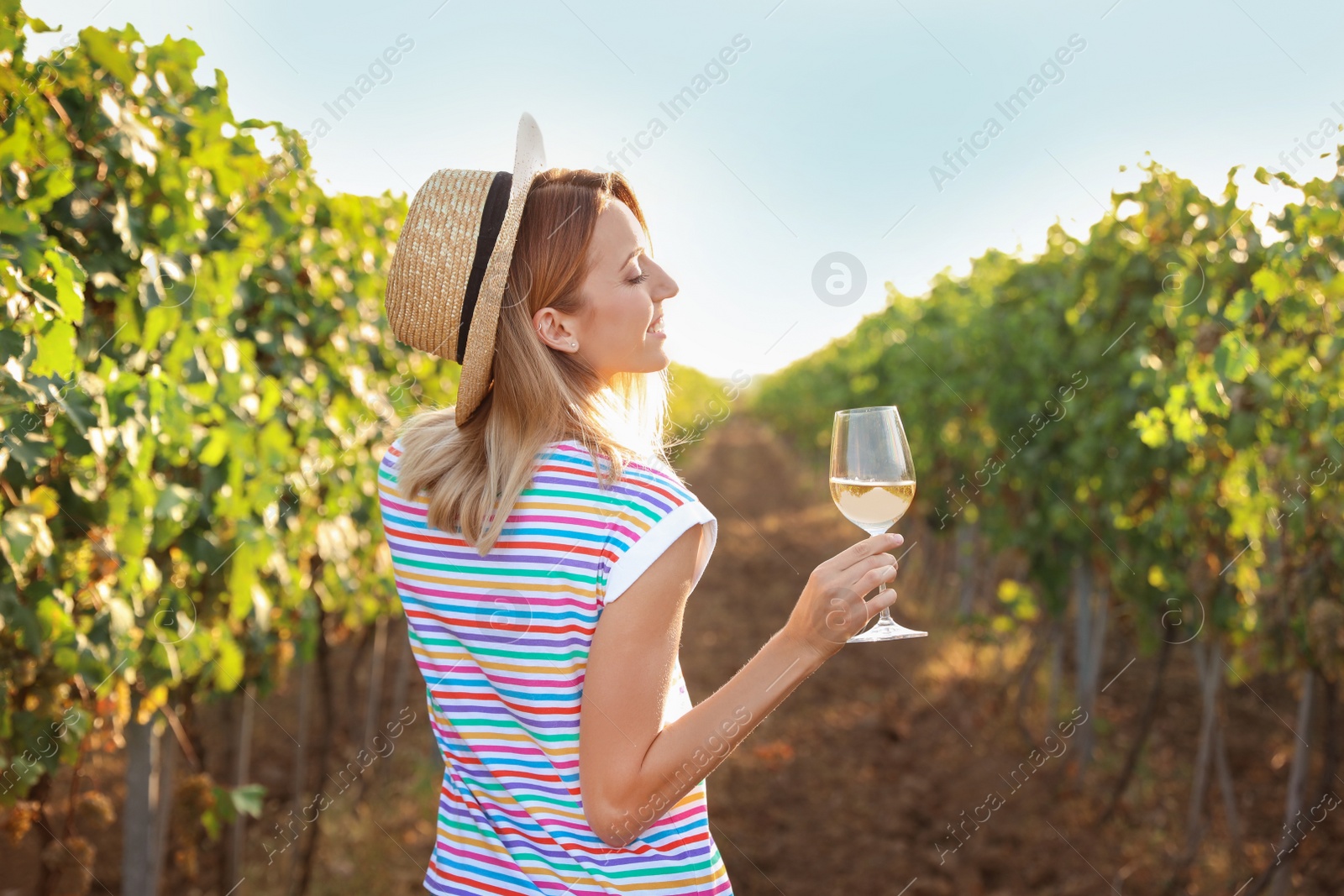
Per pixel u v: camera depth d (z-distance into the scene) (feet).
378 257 13.79
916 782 18.17
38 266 5.69
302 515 12.01
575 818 3.30
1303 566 11.66
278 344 11.25
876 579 3.23
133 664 8.25
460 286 3.47
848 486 4.56
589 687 3.16
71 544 7.34
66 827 8.88
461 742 3.53
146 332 7.63
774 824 16.72
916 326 28.89
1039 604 21.74
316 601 13.00
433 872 3.53
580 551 3.22
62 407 6.26
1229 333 9.87
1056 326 18.33
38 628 6.50
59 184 6.31
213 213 9.37
